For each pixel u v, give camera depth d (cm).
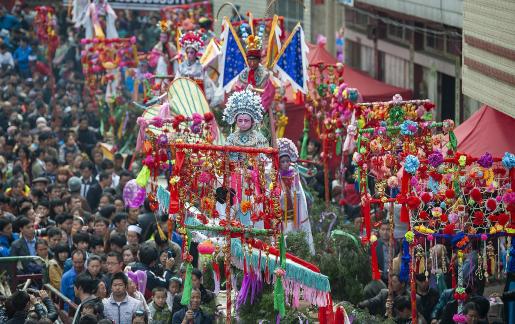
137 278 3406
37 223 4203
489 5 3869
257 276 2958
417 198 3025
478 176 3048
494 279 3878
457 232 3070
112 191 4578
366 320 3134
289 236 3450
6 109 6419
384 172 3359
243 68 3719
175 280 3288
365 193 3353
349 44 7050
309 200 3903
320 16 7062
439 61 5519
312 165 4659
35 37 8312
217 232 2789
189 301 2952
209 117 3422
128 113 5934
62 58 7875
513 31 3653
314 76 4488
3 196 4309
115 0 6988
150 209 3978
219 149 2742
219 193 2795
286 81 4275
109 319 2936
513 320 3338
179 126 3534
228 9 7662
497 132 3869
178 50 4972
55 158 5166
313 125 4878
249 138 2973
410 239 3047
